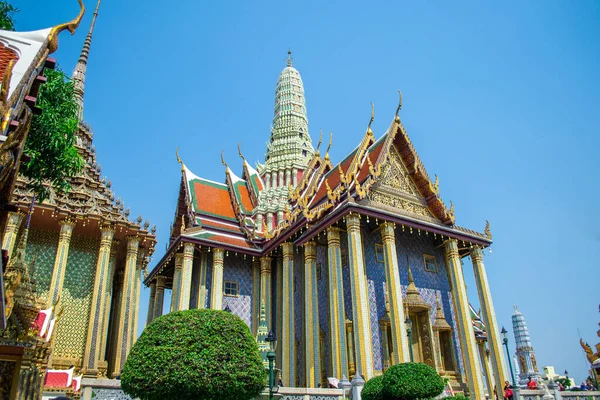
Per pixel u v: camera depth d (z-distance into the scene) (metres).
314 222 26.45
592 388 27.06
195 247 30.03
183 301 27.89
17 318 11.11
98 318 25.27
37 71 7.69
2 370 10.66
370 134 28.92
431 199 27.52
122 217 28.22
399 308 22.25
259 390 10.21
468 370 24.22
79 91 33.38
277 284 30.31
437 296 27.62
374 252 26.42
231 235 32.50
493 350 25.59
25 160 10.41
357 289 21.86
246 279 31.36
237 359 9.82
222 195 36.22
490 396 25.56
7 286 10.49
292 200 33.50
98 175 30.39
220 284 29.14
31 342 11.22
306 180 35.00
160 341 9.73
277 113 46.47
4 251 8.42
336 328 22.16
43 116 11.70
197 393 9.31
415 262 27.72
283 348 26.33
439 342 26.27
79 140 30.47
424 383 14.47
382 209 24.69
